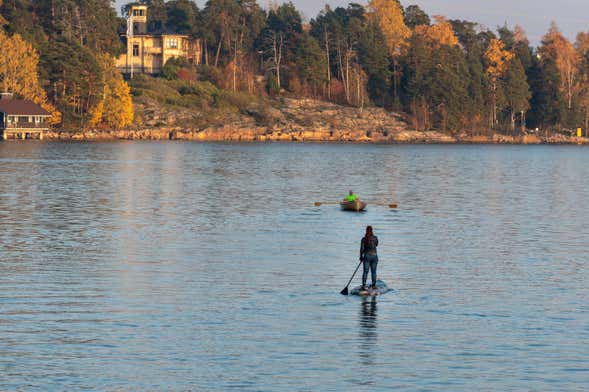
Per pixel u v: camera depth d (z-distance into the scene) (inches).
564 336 2677.2
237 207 6382.9
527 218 5925.2
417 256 4180.6
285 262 3937.0
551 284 3484.3
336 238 4795.8
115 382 2225.6
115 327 2711.6
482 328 2765.7
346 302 3110.2
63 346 2506.2
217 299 3125.0
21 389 2167.8
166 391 2171.5
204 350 2491.4
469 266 3897.6
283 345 2551.7
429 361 2423.7
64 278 3464.6
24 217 5472.4
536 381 2272.4
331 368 2354.8
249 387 2206.0
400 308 3029.0
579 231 5211.6
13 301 3038.9
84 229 4953.3
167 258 3993.6
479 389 2213.3
